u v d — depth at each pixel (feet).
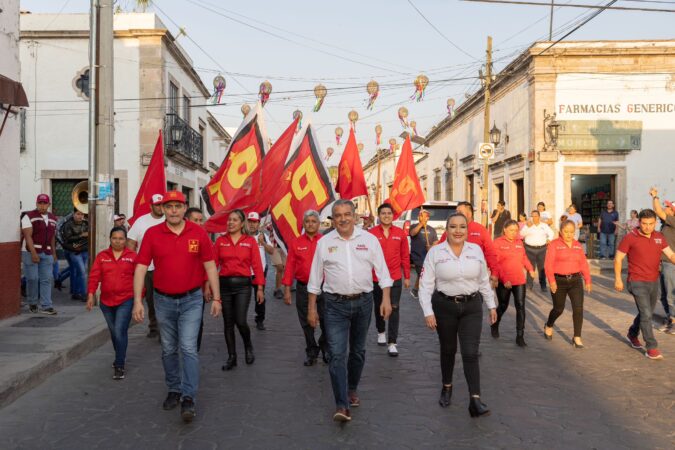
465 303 17.03
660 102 69.05
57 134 68.13
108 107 34.60
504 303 27.04
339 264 16.43
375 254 16.93
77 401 18.10
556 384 19.79
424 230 35.47
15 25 30.63
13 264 29.89
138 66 68.49
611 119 69.10
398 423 16.02
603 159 69.36
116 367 20.63
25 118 67.92
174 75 75.87
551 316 26.66
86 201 44.42
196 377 16.60
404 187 36.37
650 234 23.95
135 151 68.69
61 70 67.97
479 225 24.75
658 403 17.75
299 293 22.63
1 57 29.40
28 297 31.22
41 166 67.97
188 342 16.70
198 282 17.29
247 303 22.29
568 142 69.15
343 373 16.15
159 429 15.65
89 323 27.99
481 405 16.47
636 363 22.76
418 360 23.27
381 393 18.83
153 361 23.22
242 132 31.50
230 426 15.84
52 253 31.40
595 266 58.18
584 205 76.54
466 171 98.32
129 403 17.89
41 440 14.93
